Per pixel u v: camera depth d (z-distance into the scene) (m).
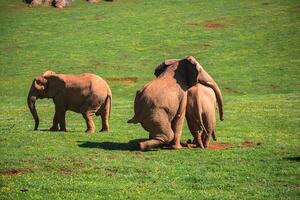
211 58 59.06
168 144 22.22
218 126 30.34
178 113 22.02
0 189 16.64
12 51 62.47
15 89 50.00
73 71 55.88
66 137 24.34
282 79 51.12
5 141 23.17
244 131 28.80
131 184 17.20
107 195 16.19
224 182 17.52
